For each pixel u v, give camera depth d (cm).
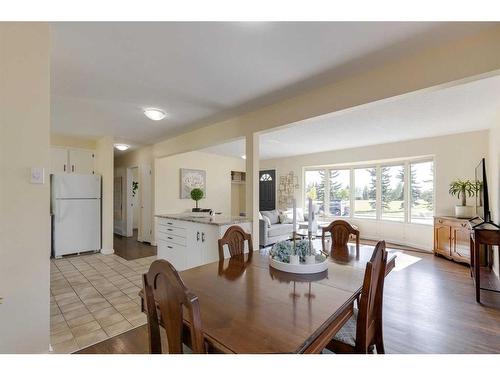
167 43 190
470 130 446
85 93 281
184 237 378
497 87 266
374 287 140
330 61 215
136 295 297
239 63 220
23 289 164
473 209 427
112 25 169
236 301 123
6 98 159
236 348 87
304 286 143
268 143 571
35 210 168
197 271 171
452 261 431
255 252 228
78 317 245
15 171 162
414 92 206
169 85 263
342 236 263
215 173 723
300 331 97
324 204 712
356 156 621
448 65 188
